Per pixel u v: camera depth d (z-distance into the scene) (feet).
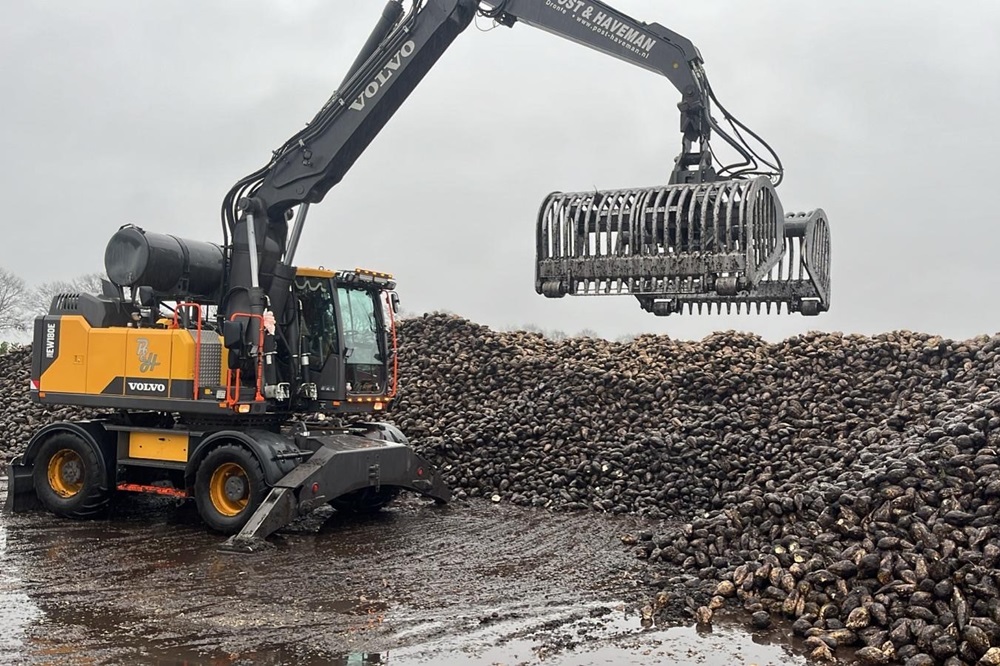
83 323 34.88
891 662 20.04
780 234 28.40
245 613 22.68
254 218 34.17
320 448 33.01
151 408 33.40
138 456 34.71
